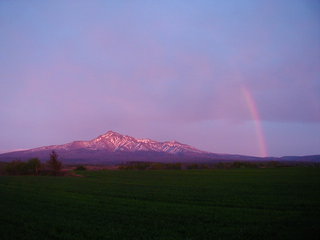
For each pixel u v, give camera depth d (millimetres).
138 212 23391
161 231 17609
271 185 42875
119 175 75125
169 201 29625
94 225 19094
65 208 25453
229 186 43312
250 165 111000
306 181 47969
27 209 25141
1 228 18516
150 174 77062
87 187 45375
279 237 15766
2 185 49219
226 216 21516
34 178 67375
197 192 36594
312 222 18875
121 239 16047
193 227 18438
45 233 17453
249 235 16562
